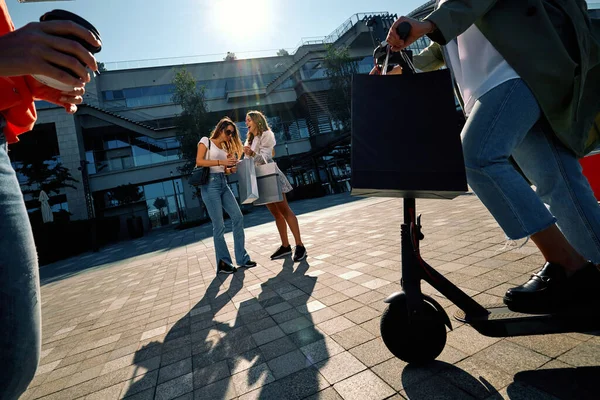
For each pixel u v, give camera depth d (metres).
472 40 1.34
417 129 1.14
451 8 1.08
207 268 4.77
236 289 3.16
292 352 1.69
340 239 4.84
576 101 1.13
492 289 1.97
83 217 21.66
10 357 0.61
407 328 1.33
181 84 22.36
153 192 24.62
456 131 1.12
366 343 1.65
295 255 3.86
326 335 1.81
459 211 5.16
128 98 27.16
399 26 1.06
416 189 1.11
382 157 1.14
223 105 27.22
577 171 1.23
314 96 27.66
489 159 1.17
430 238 3.66
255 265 4.04
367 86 1.20
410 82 1.19
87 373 1.93
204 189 4.01
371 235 4.67
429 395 1.17
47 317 3.66
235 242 4.10
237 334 2.07
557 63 1.11
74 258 12.69
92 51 0.71
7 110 0.73
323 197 21.44
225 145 4.16
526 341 1.41
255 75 30.88
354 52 31.39
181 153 23.64
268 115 28.91
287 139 27.89
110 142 24.45
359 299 2.27
